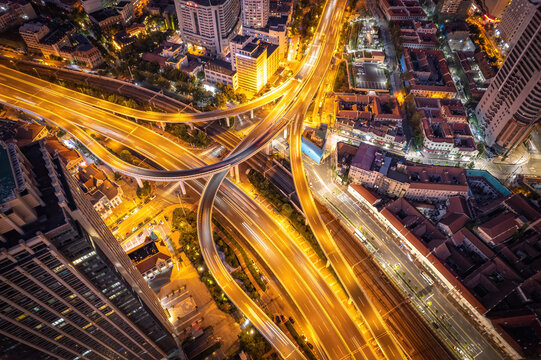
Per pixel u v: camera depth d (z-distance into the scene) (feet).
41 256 298.15
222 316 633.61
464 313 641.40
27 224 298.97
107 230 411.54
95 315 394.11
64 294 345.10
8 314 322.55
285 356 563.89
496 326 597.52
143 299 452.35
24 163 317.63
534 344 574.15
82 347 427.33
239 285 651.25
